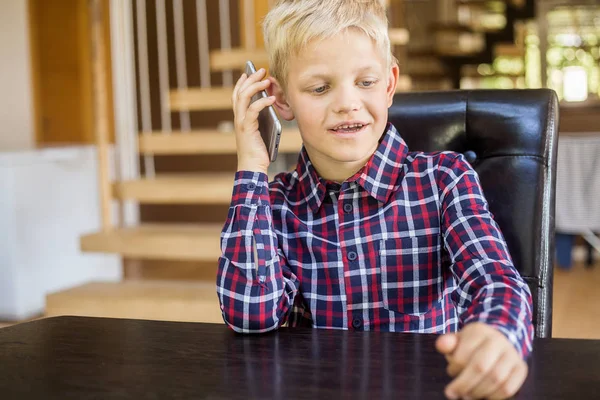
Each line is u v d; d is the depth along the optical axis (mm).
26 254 3564
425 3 8375
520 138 1149
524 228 1118
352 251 1022
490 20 7945
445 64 7297
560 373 675
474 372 608
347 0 915
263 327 917
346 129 930
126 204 4773
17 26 4598
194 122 5613
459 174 1005
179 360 757
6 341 850
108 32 4602
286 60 943
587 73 7531
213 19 5520
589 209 4156
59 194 3791
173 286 3133
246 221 964
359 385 663
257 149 993
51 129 4781
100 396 658
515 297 750
